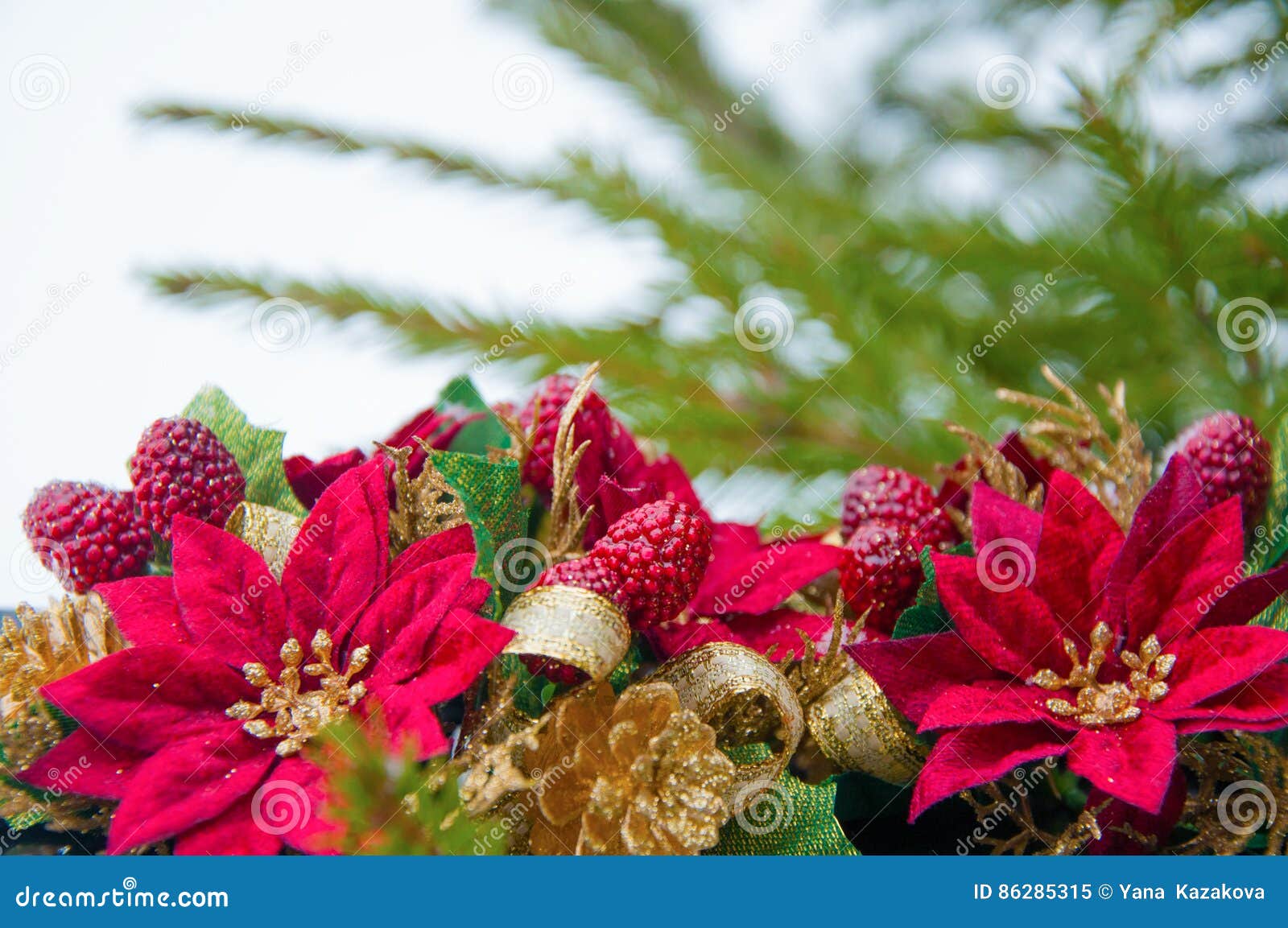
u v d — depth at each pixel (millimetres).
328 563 920
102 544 944
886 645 917
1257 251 1150
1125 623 922
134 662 904
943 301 1284
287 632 915
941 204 1266
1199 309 1171
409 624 907
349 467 980
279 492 966
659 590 913
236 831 894
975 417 1219
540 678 918
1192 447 963
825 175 1424
